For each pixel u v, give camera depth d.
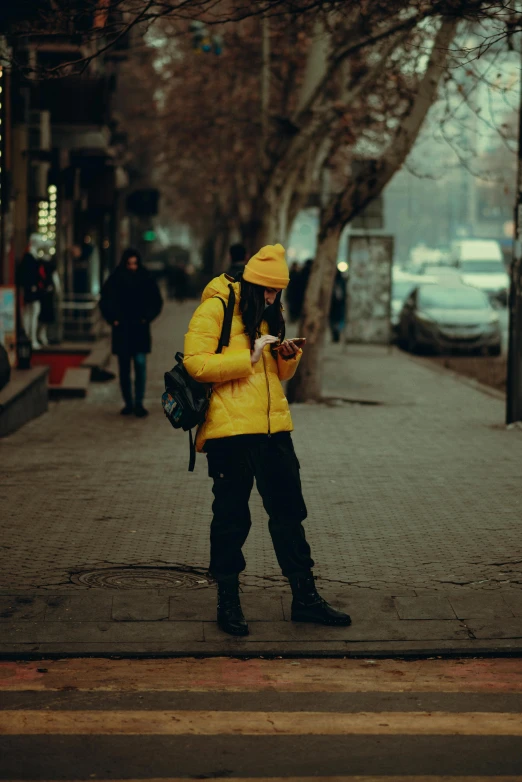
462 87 16.48
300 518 8.05
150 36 27.66
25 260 25.88
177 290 66.25
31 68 12.47
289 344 7.72
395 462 14.30
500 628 7.99
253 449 7.78
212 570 7.91
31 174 28.12
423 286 37.34
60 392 21.28
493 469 13.81
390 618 8.19
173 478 13.13
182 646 7.62
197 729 6.27
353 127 25.03
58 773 5.67
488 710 6.59
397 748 6.01
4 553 9.86
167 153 55.72
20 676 7.13
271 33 29.95
